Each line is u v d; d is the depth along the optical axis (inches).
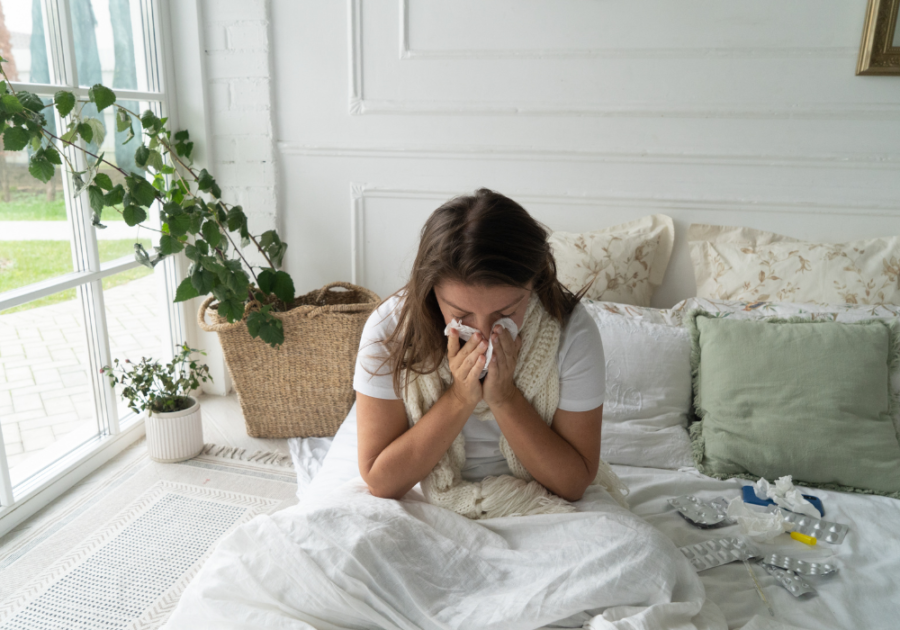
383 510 42.1
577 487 45.9
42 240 72.9
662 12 81.0
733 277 80.0
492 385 42.3
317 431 89.8
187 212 79.4
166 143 85.4
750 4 78.6
